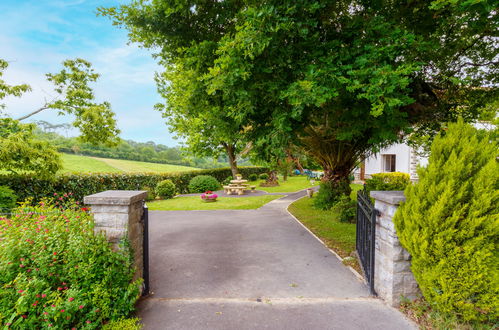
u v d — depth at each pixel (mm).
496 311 2307
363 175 21625
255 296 3232
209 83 4301
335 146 9070
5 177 8117
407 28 4453
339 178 9703
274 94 4051
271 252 5004
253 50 3434
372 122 4527
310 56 3914
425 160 14984
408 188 2768
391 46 3457
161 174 16094
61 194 9453
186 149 21797
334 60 3910
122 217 2838
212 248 5293
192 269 4172
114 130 13961
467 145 2557
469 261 2336
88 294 2506
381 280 3141
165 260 4602
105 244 2740
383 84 3250
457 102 6090
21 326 2213
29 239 2695
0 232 2951
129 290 2686
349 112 4684
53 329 2213
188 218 8609
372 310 2852
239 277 3838
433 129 6746
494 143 2520
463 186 2408
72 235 2764
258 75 4105
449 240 2416
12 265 2508
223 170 24016
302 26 3783
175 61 6074
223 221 8070
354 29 4113
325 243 5590
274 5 3594
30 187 8656
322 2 3682
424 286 2631
